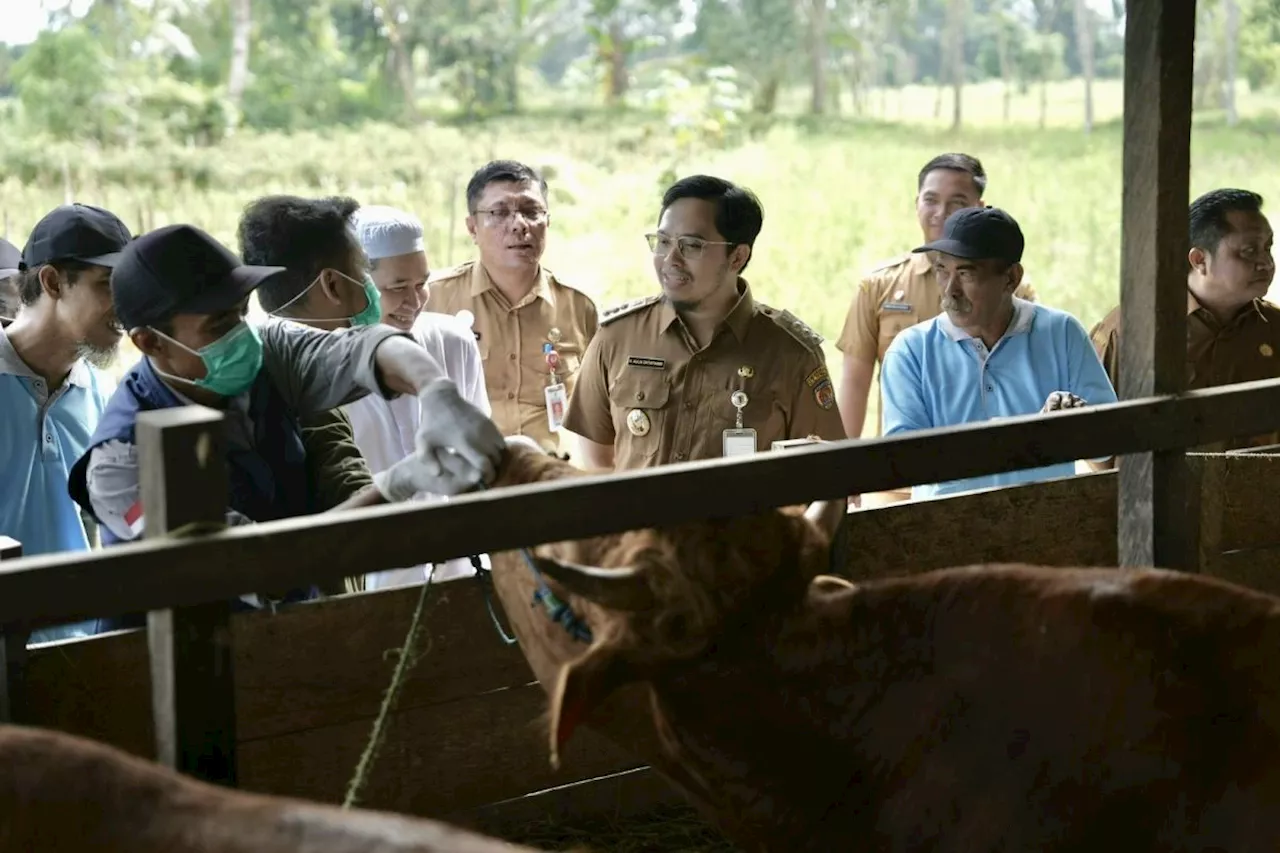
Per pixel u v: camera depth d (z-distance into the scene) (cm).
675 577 264
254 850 175
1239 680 256
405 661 347
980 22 3528
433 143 2066
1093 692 262
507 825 385
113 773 190
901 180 1959
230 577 238
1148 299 341
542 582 289
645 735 303
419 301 466
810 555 280
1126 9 343
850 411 633
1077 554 439
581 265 1449
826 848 285
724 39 2991
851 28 3325
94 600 229
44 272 392
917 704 275
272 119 2269
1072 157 2242
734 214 452
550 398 536
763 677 277
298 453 355
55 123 1933
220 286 324
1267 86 2864
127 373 345
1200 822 250
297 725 351
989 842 265
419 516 249
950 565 421
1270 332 532
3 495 401
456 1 2677
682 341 467
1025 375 491
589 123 2311
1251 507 450
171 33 2341
